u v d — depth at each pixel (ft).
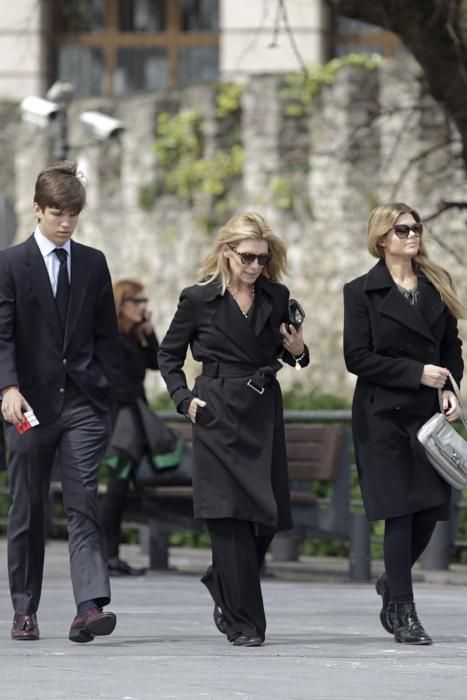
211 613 84.17
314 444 110.93
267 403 68.69
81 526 68.64
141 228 259.60
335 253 246.88
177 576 112.68
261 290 69.31
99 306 69.82
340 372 245.24
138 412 111.34
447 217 225.97
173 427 122.72
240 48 267.59
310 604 90.84
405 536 69.77
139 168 259.60
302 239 249.55
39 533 69.46
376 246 70.85
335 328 246.27
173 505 113.29
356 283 70.59
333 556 129.80
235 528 68.44
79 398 69.21
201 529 114.32
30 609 69.92
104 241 262.06
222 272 68.74
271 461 68.64
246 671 60.59
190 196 256.52
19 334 68.85
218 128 255.50
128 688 56.44
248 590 68.44
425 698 54.65
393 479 69.36
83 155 261.85
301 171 250.16
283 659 63.93
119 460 110.63
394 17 123.54
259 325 68.69
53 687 56.70
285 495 69.10
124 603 90.17
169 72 277.85
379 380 69.41
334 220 247.09
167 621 79.66
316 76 246.88
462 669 61.41
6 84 276.41
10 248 69.15
